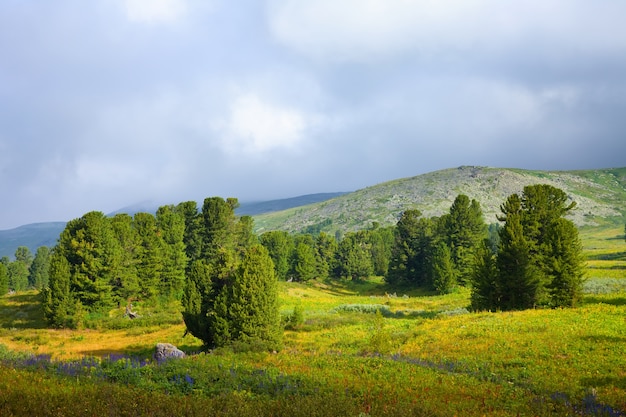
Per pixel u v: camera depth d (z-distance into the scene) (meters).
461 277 85.50
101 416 8.75
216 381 15.42
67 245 57.41
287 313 53.31
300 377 16.28
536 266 45.53
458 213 90.94
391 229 168.50
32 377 13.30
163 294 70.56
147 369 17.06
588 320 30.55
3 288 82.31
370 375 18.16
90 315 55.06
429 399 13.88
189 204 85.12
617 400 14.63
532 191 50.50
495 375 18.97
